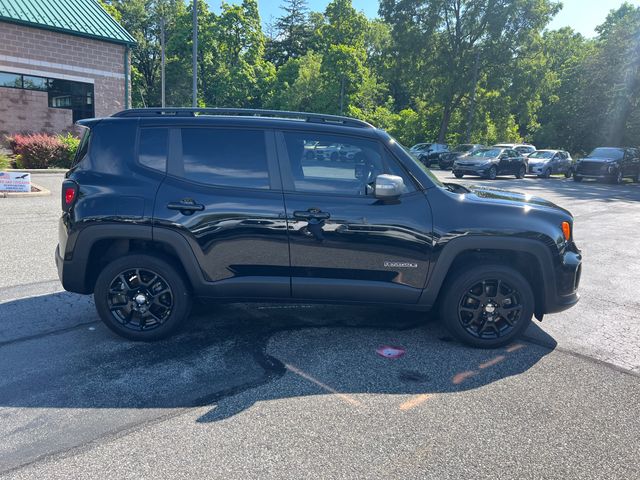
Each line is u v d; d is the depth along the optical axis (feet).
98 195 12.86
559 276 13.34
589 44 173.68
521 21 116.98
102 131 13.30
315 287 13.08
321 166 13.06
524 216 13.24
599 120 128.67
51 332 14.05
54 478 8.09
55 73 66.69
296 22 236.43
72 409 10.16
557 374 12.28
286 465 8.55
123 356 12.66
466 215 13.02
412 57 123.54
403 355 13.14
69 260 13.04
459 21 120.57
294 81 168.14
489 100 127.95
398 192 12.25
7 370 11.75
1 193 37.73
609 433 9.78
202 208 12.74
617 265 24.18
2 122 64.03
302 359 12.75
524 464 8.75
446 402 10.79
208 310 16.16
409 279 13.10
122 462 8.53
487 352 13.51
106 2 173.99
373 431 9.62
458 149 99.40
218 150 13.12
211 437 9.32
